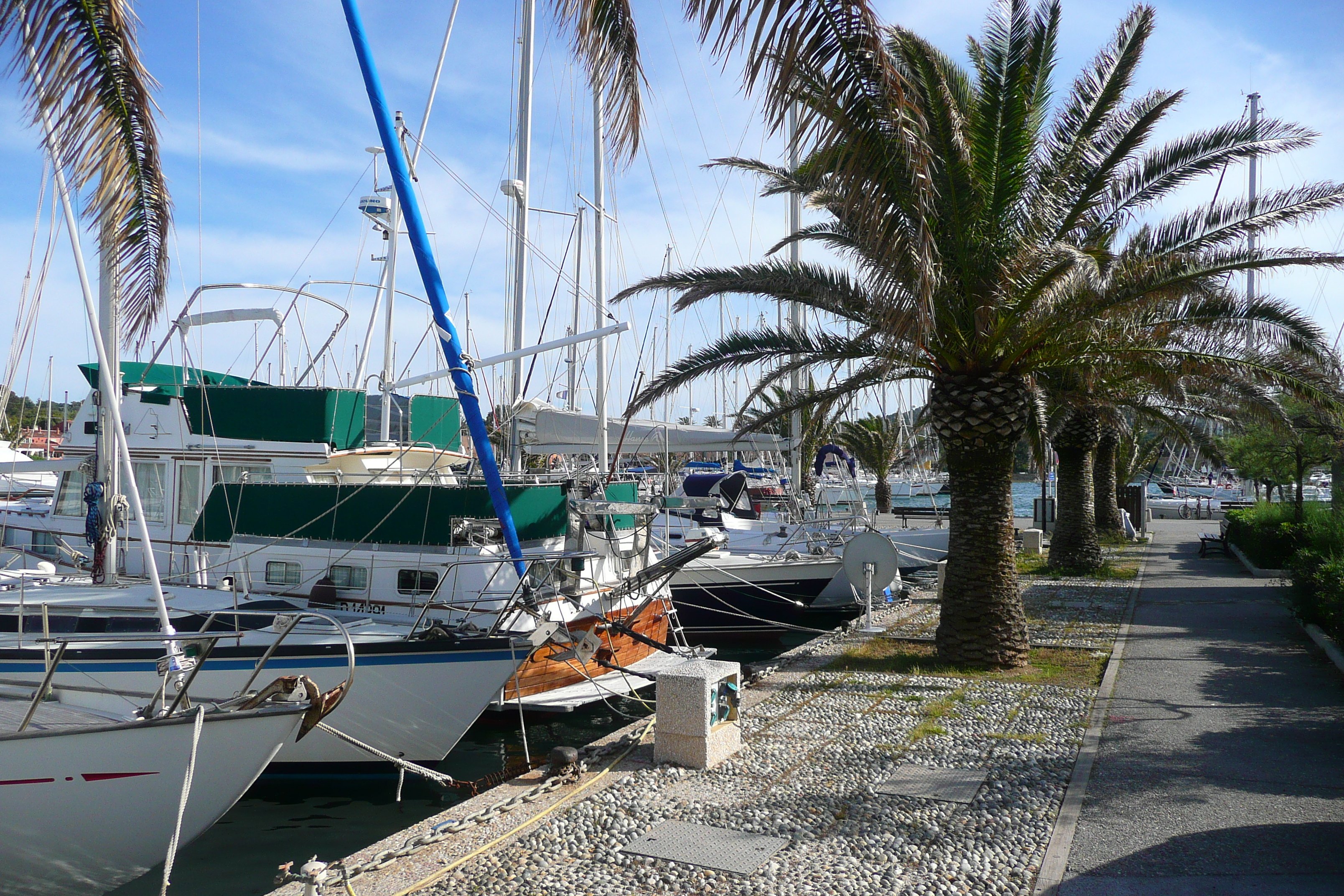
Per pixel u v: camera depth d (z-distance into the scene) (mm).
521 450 16984
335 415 13680
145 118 7766
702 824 6637
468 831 6664
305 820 9148
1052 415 20109
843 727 9273
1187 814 6492
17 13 7012
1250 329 12141
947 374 12375
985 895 5387
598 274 21672
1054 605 16984
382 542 11992
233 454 13656
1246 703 9586
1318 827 6195
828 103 5766
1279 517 22000
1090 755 7961
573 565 12375
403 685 9742
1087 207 11992
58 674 9047
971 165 10773
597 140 21844
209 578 12664
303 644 9641
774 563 18594
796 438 22906
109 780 6598
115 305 9375
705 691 8000
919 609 17922
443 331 10398
